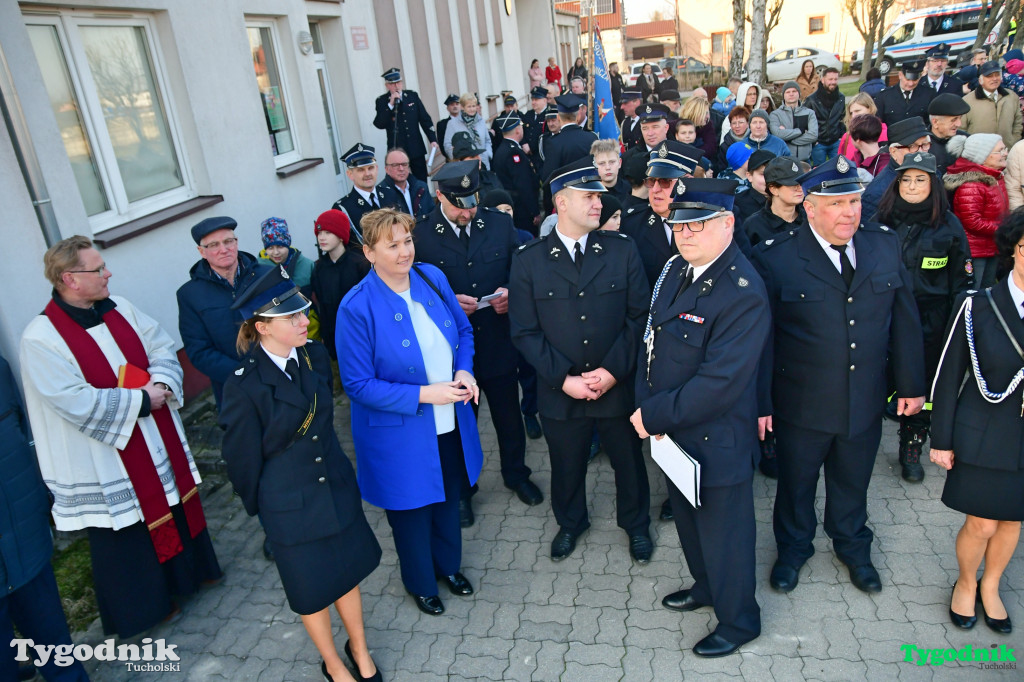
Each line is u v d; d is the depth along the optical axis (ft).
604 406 10.94
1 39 12.77
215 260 11.79
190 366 17.22
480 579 11.57
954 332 8.91
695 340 8.84
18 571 9.05
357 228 16.29
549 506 13.43
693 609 10.39
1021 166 15.69
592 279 10.58
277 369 8.64
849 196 8.90
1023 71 29.81
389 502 10.27
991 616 9.59
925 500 12.48
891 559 11.10
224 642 10.76
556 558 11.78
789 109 25.54
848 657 9.35
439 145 32.45
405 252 9.77
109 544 10.30
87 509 10.01
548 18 75.41
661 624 10.24
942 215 12.04
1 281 12.19
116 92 16.39
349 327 9.99
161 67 17.61
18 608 9.56
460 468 11.14
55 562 12.55
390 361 10.10
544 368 10.75
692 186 8.52
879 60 66.59
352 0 28.73
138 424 10.27
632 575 11.31
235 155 19.61
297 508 8.68
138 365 10.37
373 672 9.56
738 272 8.71
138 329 10.61
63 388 9.57
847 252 9.66
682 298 9.08
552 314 10.71
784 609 10.29
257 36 22.34
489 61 51.78
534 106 34.88
